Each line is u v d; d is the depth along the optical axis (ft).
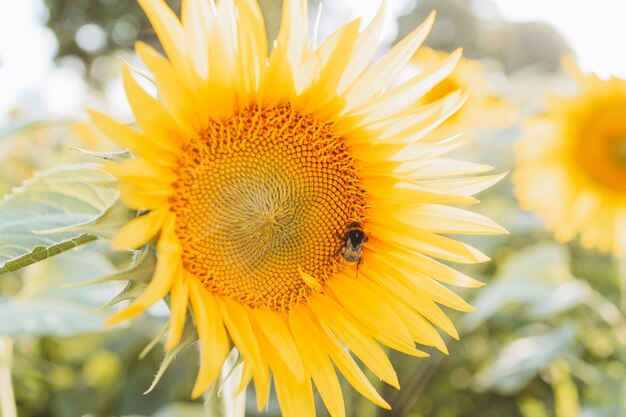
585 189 2.25
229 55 1.13
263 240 1.24
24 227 1.14
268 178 1.24
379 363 1.24
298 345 1.25
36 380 2.07
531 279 2.13
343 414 1.21
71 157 2.60
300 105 1.24
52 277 1.66
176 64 1.08
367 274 1.30
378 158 1.25
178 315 1.05
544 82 3.76
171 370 2.21
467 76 2.95
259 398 1.11
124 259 2.04
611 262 2.98
